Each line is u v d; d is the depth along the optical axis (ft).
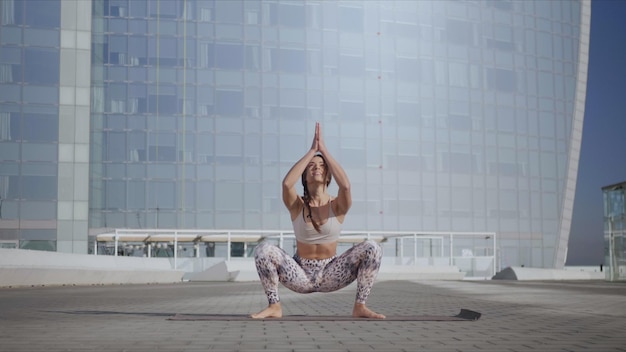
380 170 186.09
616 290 81.15
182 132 174.09
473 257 174.91
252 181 176.65
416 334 27.22
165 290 82.53
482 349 22.59
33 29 158.10
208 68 176.76
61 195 156.97
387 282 121.70
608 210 126.21
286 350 22.26
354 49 186.50
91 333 27.76
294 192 31.96
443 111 194.70
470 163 197.16
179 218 172.24
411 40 192.44
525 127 207.00
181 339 25.45
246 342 24.50
